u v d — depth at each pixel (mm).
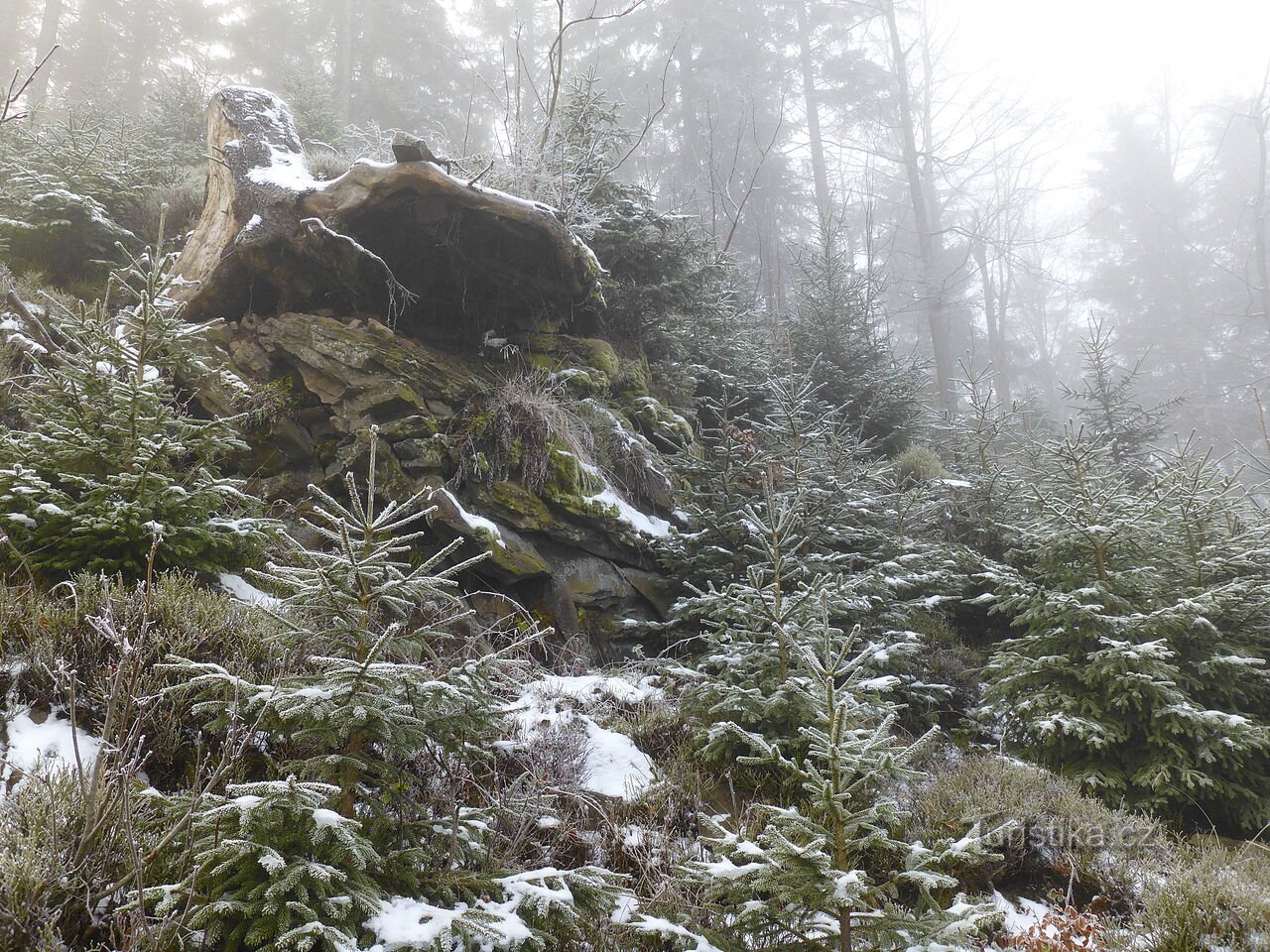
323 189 6633
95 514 4262
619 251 9203
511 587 6309
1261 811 4785
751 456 7816
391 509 3287
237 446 5160
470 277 7234
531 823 3762
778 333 13805
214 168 7594
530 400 7004
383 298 7090
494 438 6746
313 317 6727
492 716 3318
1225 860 4203
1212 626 5320
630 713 5164
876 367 13156
